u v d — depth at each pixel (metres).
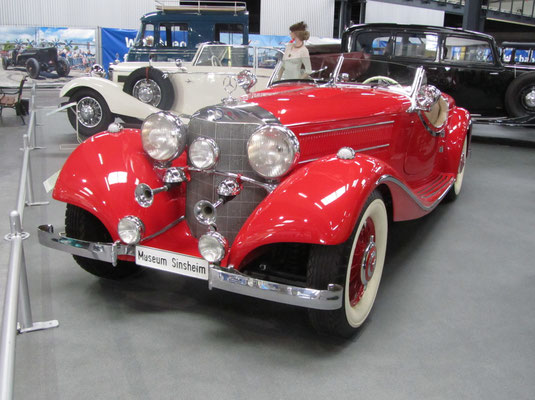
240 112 2.11
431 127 3.32
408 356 1.98
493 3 17.91
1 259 2.84
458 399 1.72
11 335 1.30
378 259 2.24
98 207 2.15
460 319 2.28
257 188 2.14
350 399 1.72
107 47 12.63
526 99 6.76
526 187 4.80
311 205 1.77
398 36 6.74
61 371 1.83
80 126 6.18
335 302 1.77
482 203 4.24
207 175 2.19
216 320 2.23
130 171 2.23
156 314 2.27
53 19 14.09
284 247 2.24
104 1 14.31
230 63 6.27
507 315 2.32
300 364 1.91
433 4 16.89
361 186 1.84
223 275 1.85
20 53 11.65
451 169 3.84
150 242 2.19
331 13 16.66
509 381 1.82
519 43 7.52
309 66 3.31
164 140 2.18
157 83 6.12
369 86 3.16
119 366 1.87
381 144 2.76
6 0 13.74
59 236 2.19
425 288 2.59
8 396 1.10
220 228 2.21
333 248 1.82
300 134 2.21
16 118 8.52
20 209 2.36
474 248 3.18
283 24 16.39
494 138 7.90
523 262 2.96
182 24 8.12
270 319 2.25
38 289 2.48
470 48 6.82
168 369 1.86
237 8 8.06
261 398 1.71
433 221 3.72
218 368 1.88
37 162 5.15
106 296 2.43
